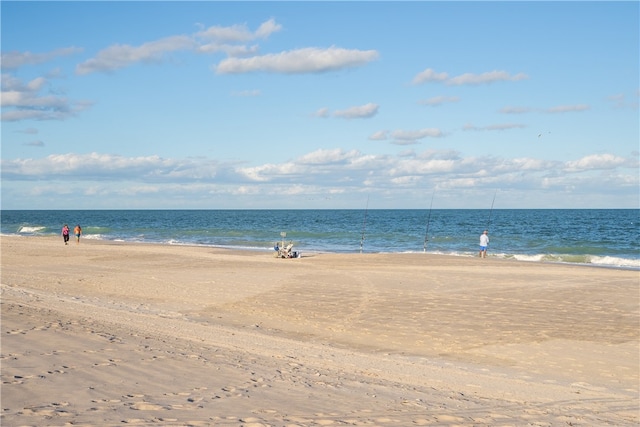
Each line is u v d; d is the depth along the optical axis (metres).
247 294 20.05
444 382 9.87
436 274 24.92
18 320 11.97
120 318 14.61
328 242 53.69
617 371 11.18
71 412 5.99
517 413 7.86
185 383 7.75
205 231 73.94
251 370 9.10
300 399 7.41
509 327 14.87
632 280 22.67
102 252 37.56
